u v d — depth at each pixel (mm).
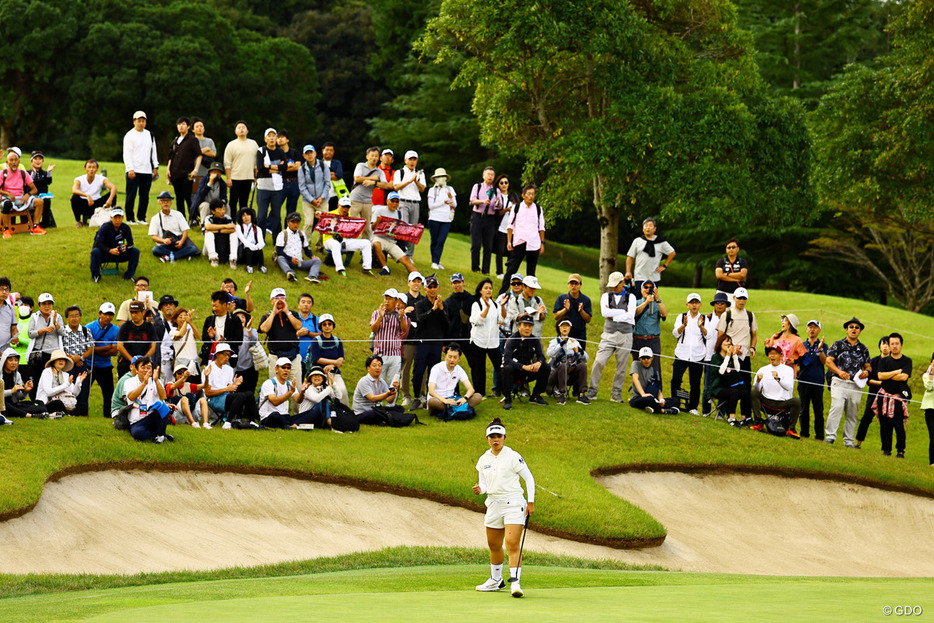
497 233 89875
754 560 51188
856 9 179750
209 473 48094
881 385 67375
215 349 56031
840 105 111125
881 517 59094
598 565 44594
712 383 68688
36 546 38312
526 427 61812
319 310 73812
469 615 22766
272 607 25156
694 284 192125
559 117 103312
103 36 189250
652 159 92500
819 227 177125
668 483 58594
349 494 49344
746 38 99375
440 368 62719
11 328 55562
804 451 63688
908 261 156625
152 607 25812
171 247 76625
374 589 31750
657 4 94938
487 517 33000
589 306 68812
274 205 80000
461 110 192750
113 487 44719
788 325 69125
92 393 62562
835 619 21391
